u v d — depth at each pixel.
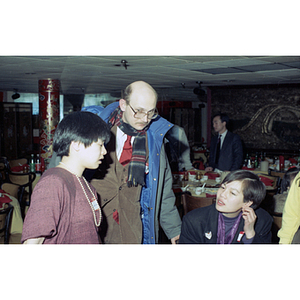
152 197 1.88
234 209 1.94
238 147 4.62
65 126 1.29
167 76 5.93
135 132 1.81
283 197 2.57
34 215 1.17
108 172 1.80
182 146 4.29
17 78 5.67
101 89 5.96
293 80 7.24
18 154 9.35
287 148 7.98
